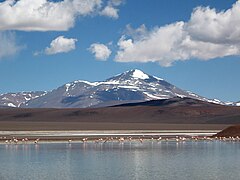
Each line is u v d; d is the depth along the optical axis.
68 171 66.50
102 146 112.06
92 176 62.00
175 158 83.31
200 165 72.81
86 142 125.69
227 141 135.12
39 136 146.75
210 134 171.38
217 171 66.19
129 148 106.19
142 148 106.44
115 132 183.50
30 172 65.44
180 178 60.31
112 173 64.62
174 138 145.38
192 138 143.88
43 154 89.94
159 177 61.12
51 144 117.56
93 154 90.62
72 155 88.31
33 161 77.81
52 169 68.44
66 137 143.12
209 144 121.25
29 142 122.44
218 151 97.81
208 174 63.44
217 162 76.81
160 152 95.75
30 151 96.31
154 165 73.00
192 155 88.88
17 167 70.44
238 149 103.19
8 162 76.62
